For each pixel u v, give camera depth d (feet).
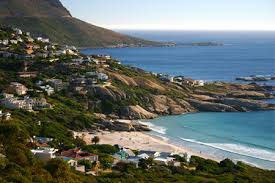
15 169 428.15
